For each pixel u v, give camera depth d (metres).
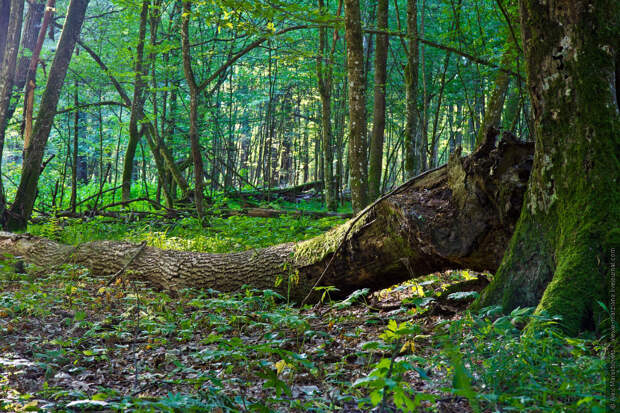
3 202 9.98
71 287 5.89
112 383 3.46
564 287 3.53
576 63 3.80
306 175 28.92
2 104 10.12
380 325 4.63
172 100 18.22
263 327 4.75
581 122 3.80
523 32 4.05
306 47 17.77
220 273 6.46
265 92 23.05
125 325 4.75
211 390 2.67
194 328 4.77
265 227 10.41
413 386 2.95
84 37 18.92
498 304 3.99
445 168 5.15
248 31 8.09
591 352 3.11
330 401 2.81
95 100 22.09
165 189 15.05
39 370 3.63
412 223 4.84
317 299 5.98
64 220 12.15
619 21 3.76
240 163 29.06
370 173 13.47
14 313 5.00
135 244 7.34
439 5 17.47
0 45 12.19
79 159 25.33
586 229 3.65
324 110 15.04
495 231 4.52
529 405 2.36
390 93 20.14
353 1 8.09
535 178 4.06
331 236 5.85
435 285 6.02
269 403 2.90
